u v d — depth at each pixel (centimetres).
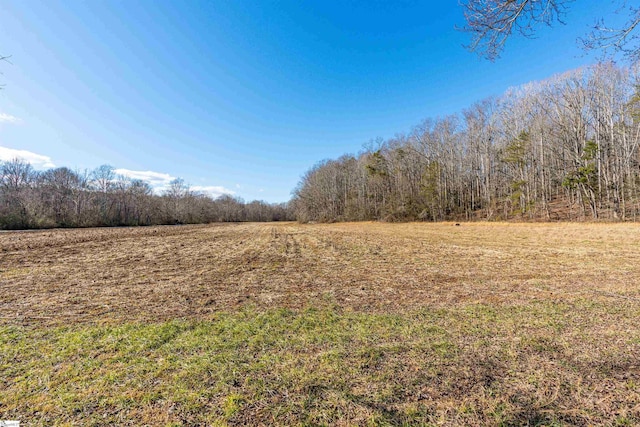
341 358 311
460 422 211
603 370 277
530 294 553
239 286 672
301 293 602
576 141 2739
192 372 288
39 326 424
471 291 588
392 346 339
